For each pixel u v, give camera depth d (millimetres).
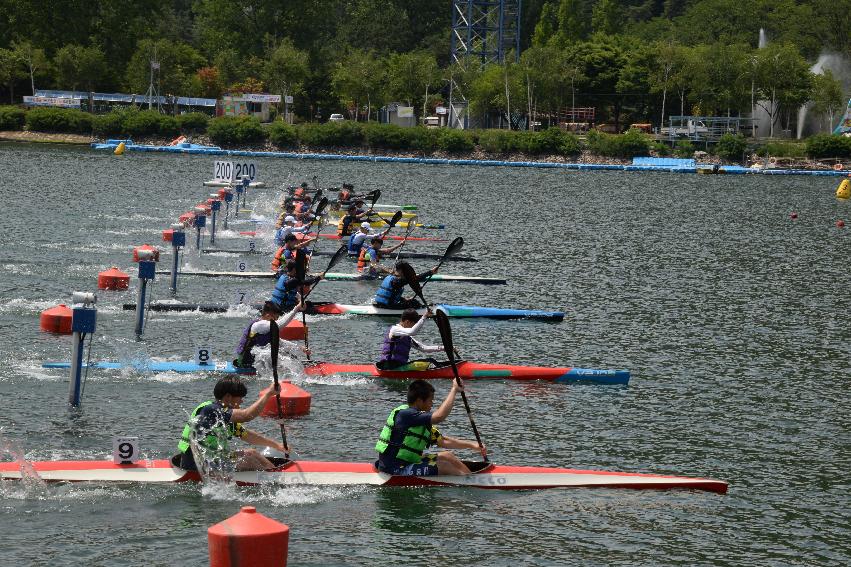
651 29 198250
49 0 159625
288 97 154625
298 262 31266
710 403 24062
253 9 178750
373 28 199125
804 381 26359
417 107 162125
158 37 170875
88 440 19625
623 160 133875
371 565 14898
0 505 16344
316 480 17578
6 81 154500
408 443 17672
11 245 44125
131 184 79562
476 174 110688
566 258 48312
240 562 12578
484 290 38750
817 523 17156
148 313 30859
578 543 15945
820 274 45312
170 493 16984
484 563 15125
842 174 122750
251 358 24391
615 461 19859
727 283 42062
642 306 36250
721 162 134250
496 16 183125
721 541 16281
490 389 24562
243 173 63094
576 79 149625
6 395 22125
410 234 56000
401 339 24812
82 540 15289
